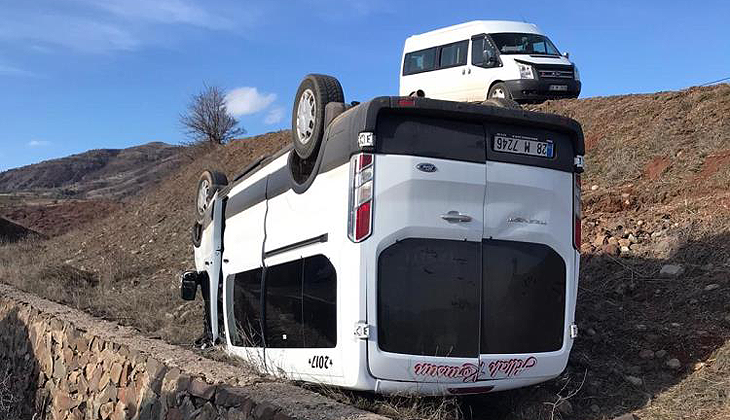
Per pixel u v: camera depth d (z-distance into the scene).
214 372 7.15
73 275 18.05
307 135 5.94
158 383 7.59
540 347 5.46
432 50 17.89
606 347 7.00
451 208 5.20
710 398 5.59
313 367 5.68
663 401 5.81
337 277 5.23
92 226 30.67
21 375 12.79
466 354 5.20
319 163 5.66
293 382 6.27
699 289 7.34
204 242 9.66
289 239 6.25
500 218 5.34
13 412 12.53
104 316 12.09
